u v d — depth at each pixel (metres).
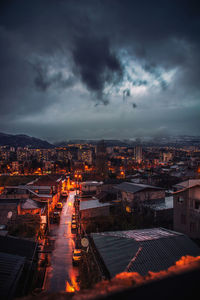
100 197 36.06
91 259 14.14
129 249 12.96
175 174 58.28
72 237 25.66
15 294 9.80
